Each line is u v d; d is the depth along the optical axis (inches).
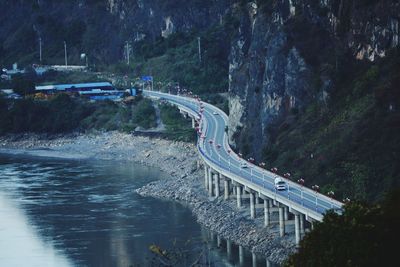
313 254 7165.4
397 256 6953.7
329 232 7185.0
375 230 7057.1
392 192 7298.2
